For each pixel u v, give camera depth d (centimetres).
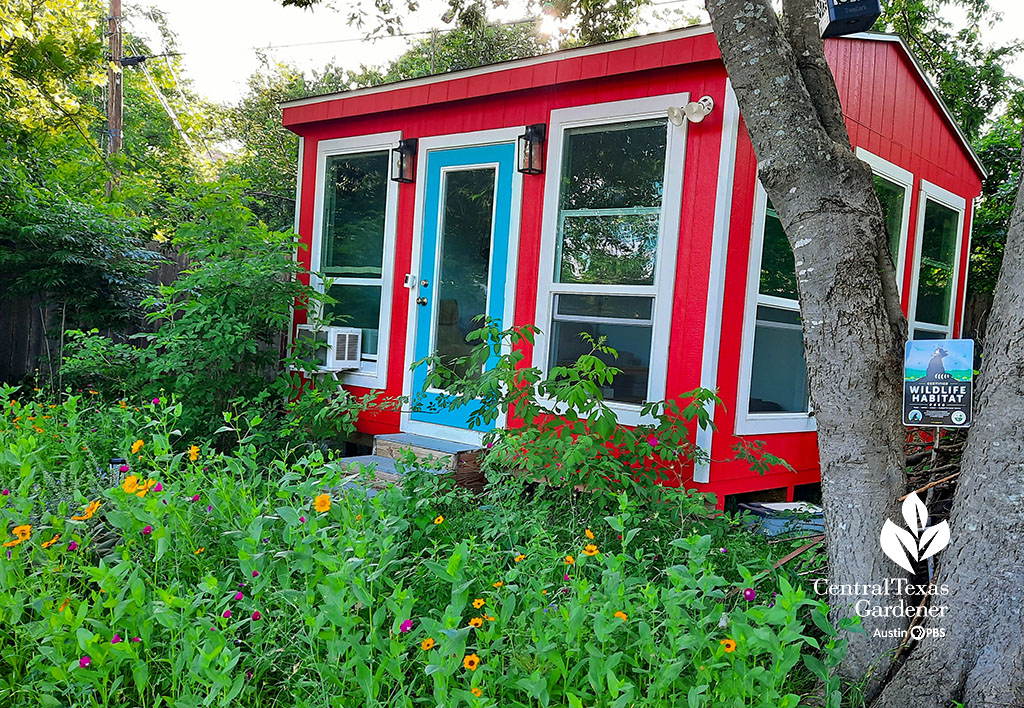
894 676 259
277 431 583
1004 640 238
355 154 684
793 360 546
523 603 286
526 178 566
